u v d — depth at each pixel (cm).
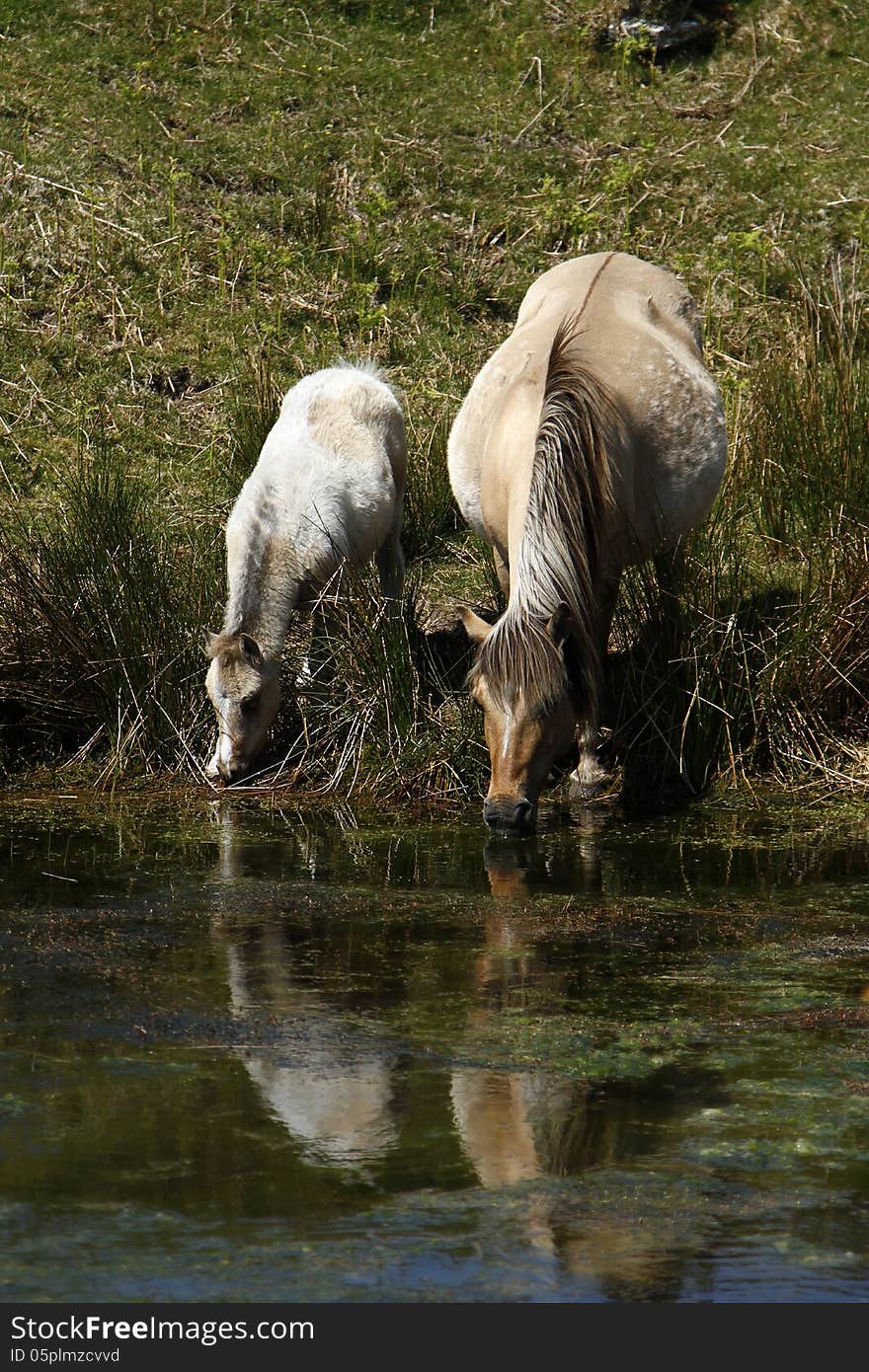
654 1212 681
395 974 981
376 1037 873
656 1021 903
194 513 1989
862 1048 861
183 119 2855
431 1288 626
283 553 1551
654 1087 809
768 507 1850
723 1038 876
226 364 2328
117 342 2356
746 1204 689
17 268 2448
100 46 3017
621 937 1062
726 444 1474
